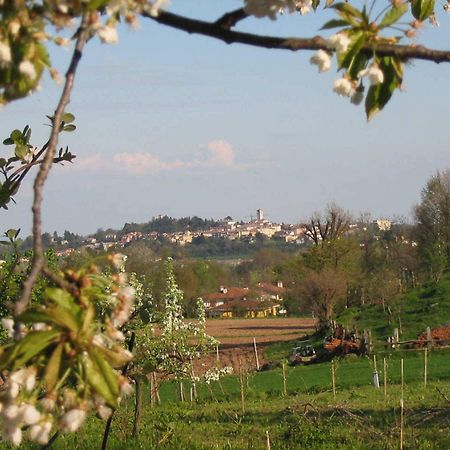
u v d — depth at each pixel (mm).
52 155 3373
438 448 23406
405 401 37125
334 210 97688
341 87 3988
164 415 31203
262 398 45812
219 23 4031
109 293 3762
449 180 111125
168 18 4031
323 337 88125
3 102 3398
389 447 23781
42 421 3457
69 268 3682
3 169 7211
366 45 3994
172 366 28547
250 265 186750
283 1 3963
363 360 67000
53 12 3389
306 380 55406
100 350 3506
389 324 88062
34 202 3330
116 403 3479
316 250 95125
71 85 3424
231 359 77312
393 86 4035
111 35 3404
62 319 3426
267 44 4051
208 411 36812
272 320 141000
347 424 28984
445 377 50344
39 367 3475
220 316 152250
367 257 111312
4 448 13102
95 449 19594
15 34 3328
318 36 4008
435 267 107562
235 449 23656
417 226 114000
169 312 28000
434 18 4758
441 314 88938
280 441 26500
